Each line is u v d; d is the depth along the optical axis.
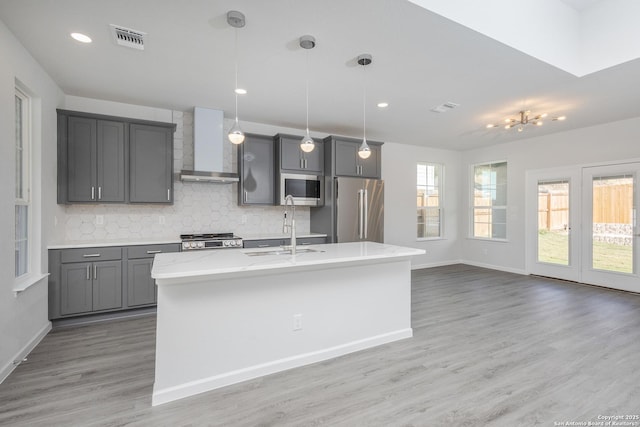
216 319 2.09
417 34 2.28
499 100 3.65
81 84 3.23
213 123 3.98
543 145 5.32
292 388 2.07
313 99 3.63
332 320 2.52
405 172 6.07
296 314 2.37
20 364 2.37
